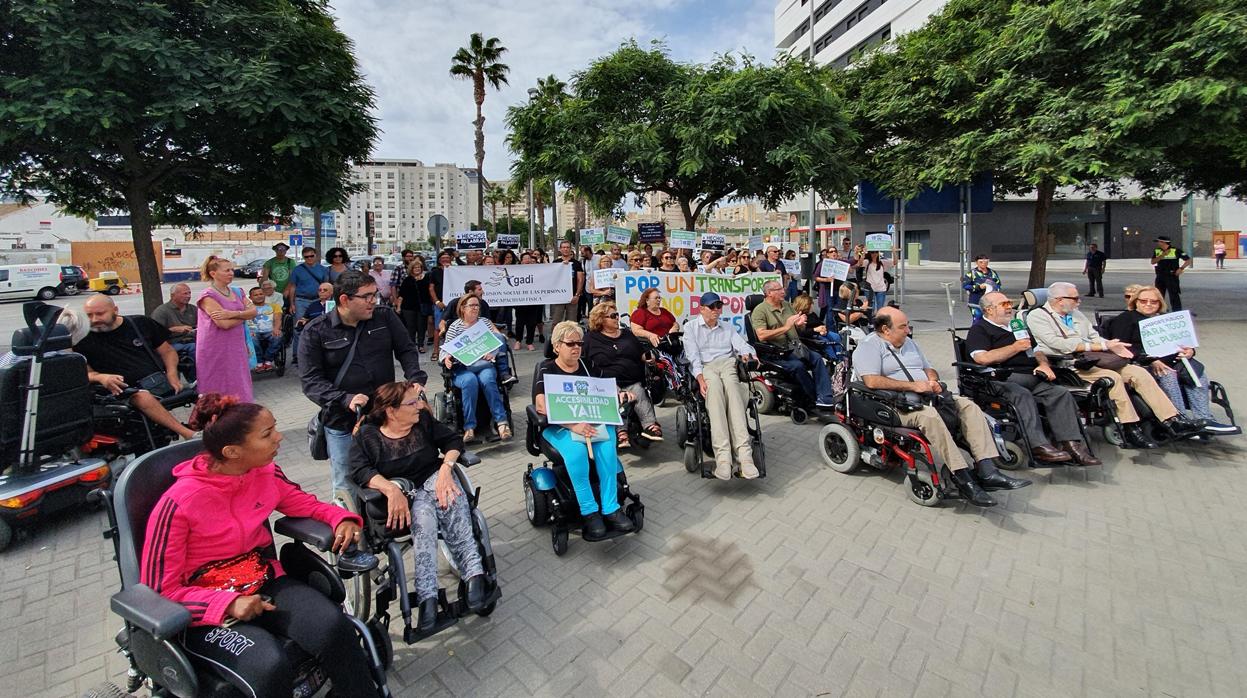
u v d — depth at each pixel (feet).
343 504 12.50
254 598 7.35
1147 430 17.93
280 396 27.55
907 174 49.73
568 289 36.50
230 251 154.71
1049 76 41.98
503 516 14.94
